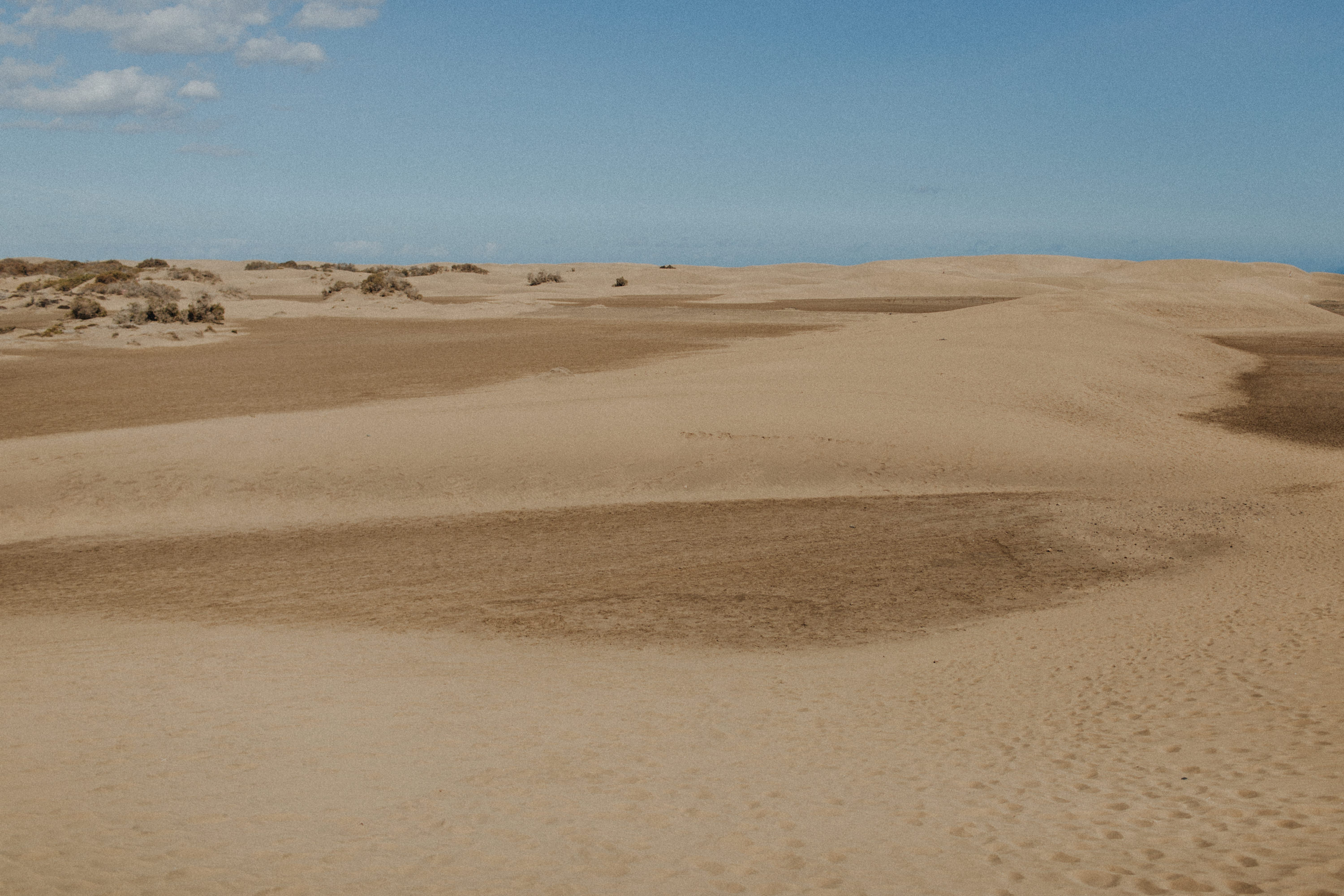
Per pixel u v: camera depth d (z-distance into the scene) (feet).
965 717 28.07
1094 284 377.71
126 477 68.69
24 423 94.07
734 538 57.72
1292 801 19.63
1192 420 94.17
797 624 42.52
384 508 64.95
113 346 173.47
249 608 45.39
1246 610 39.45
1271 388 114.62
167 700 29.12
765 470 72.38
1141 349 131.95
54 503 64.18
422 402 104.22
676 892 15.93
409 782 21.59
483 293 371.56
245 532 60.03
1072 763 23.31
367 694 30.40
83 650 37.58
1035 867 16.98
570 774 22.54
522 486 69.05
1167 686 29.96
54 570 52.31
